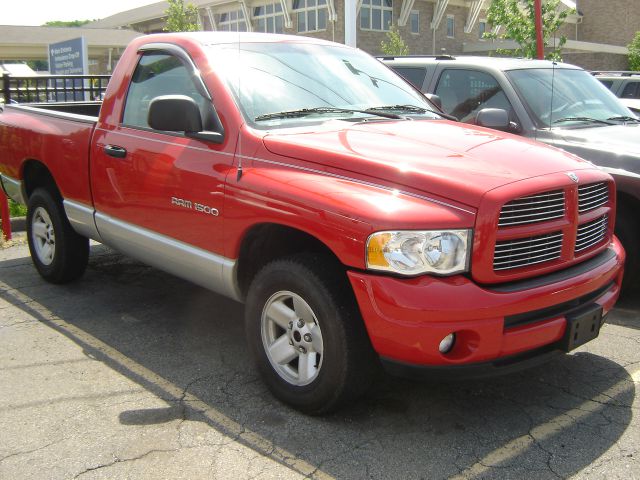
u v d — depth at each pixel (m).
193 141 4.07
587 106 6.38
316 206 3.28
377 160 3.36
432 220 3.06
